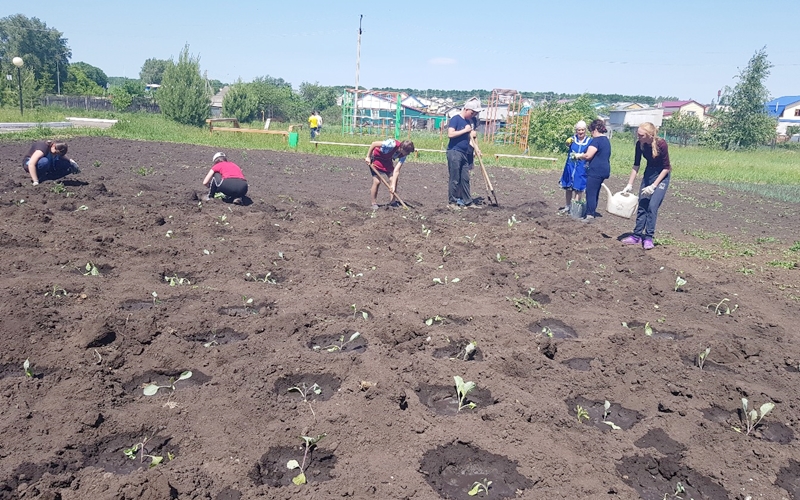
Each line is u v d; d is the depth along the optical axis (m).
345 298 6.29
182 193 11.35
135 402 4.21
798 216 14.46
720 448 4.02
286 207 10.80
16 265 6.55
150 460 3.62
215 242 8.06
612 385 4.80
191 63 37.31
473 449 3.87
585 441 4.00
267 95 64.50
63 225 8.31
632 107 90.12
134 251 7.39
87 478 3.32
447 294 6.68
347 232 9.13
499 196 14.59
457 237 9.20
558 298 6.86
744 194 18.55
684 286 7.57
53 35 93.94
